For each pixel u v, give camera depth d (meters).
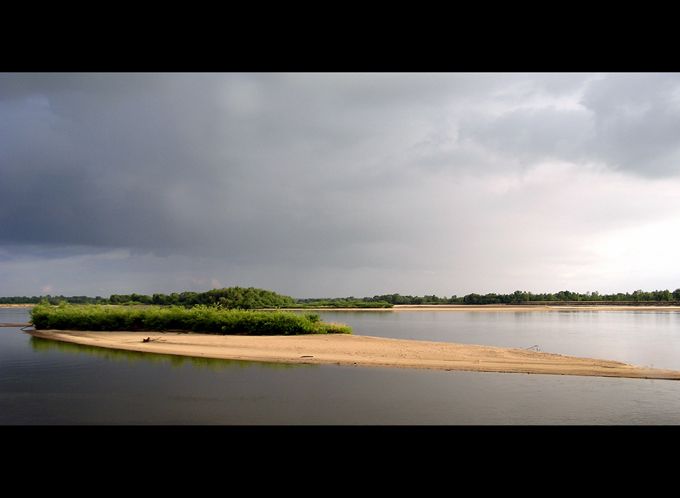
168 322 29.06
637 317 67.62
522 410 8.63
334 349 18.70
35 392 10.25
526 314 81.88
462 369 13.47
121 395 9.88
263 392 10.14
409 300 163.25
